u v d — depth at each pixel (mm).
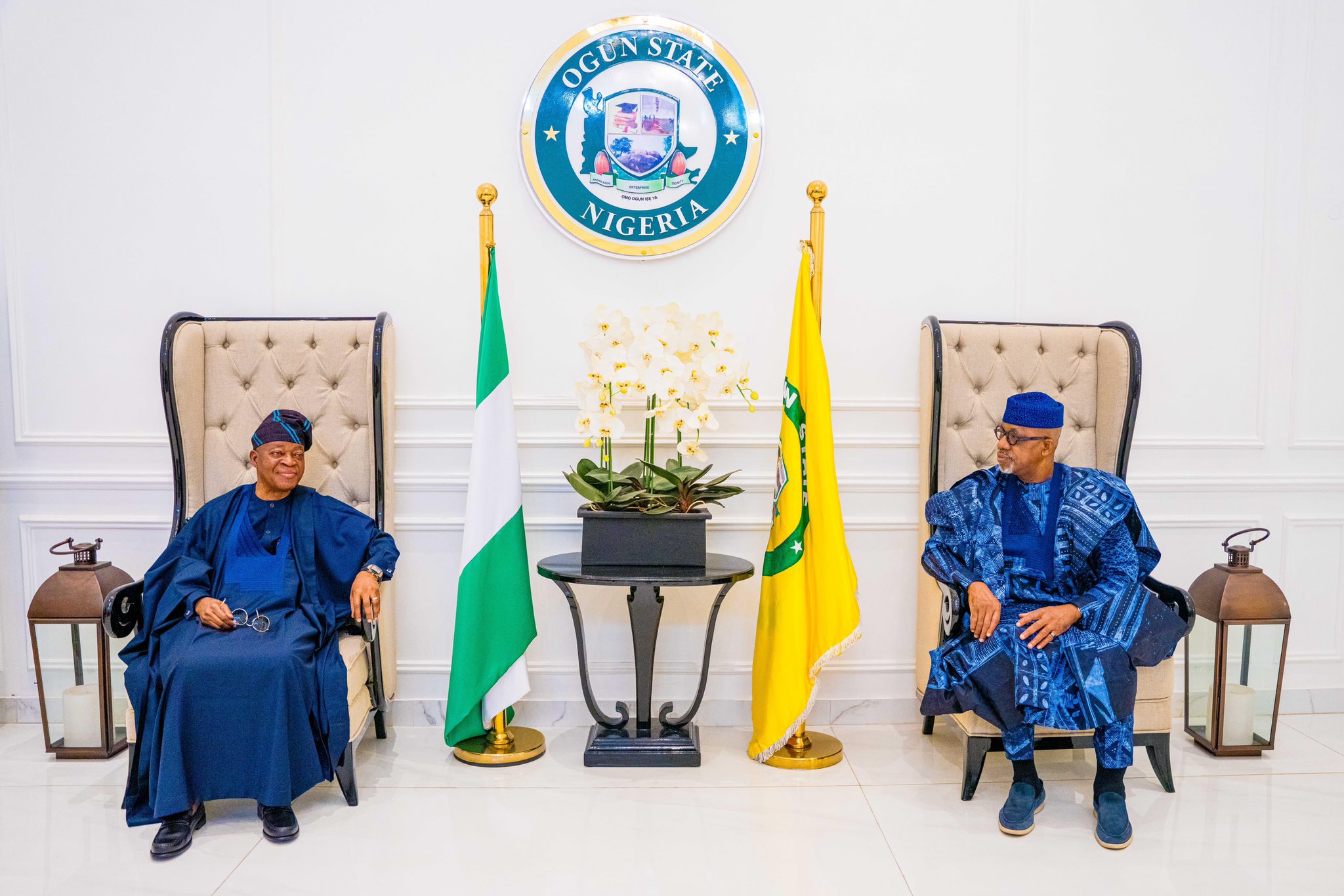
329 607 2689
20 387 3162
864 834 2451
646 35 3162
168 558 2611
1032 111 3244
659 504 2799
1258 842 2414
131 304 3166
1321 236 3326
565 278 3199
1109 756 2461
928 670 3053
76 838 2422
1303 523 3354
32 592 3195
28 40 3113
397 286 3186
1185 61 3266
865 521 3250
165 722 2342
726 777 2811
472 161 3170
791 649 2824
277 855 2332
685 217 3189
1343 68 3283
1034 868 2283
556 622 3238
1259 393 3336
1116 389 3068
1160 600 2697
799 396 2904
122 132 3139
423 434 3193
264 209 3164
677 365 2729
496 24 3156
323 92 3148
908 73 3217
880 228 3232
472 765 2887
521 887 2189
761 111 3184
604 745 2881
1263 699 3004
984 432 3133
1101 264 3287
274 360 3023
